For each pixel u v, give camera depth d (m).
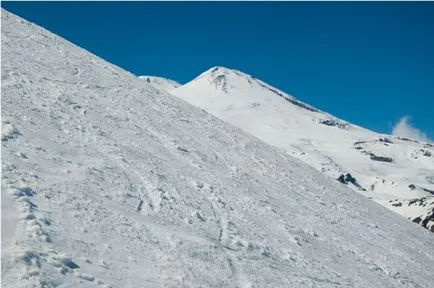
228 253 13.29
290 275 13.81
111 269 9.56
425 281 20.28
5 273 7.75
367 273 17.72
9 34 28.98
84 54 35.12
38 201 10.84
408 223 34.25
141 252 10.92
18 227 9.34
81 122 19.48
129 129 22.28
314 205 24.48
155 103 30.75
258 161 28.50
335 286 14.62
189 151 23.61
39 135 15.46
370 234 24.25
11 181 11.05
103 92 26.81
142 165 17.73
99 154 16.69
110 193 13.62
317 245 18.20
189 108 35.03
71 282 8.41
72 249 9.60
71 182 12.88
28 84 20.98
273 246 15.77
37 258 8.55
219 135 30.62
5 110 16.19
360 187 144.00
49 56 28.64
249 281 11.99
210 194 18.33
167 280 10.12
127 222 12.19
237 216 17.19
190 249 12.24
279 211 20.31
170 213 14.47
